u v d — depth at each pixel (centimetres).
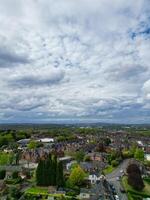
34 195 19550
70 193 19950
